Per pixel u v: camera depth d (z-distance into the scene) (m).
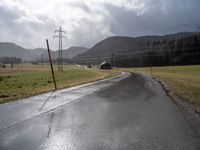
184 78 58.22
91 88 29.64
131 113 13.40
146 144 7.88
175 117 12.32
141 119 11.81
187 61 178.50
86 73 73.19
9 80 42.22
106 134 9.07
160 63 194.62
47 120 11.47
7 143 7.90
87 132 9.34
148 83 38.91
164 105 16.39
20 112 13.47
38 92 24.05
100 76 60.69
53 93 23.81
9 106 15.58
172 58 188.50
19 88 28.08
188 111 14.15
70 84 35.00
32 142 8.02
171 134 9.09
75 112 13.65
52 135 8.88
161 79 51.44
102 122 11.12
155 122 11.15
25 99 19.16
